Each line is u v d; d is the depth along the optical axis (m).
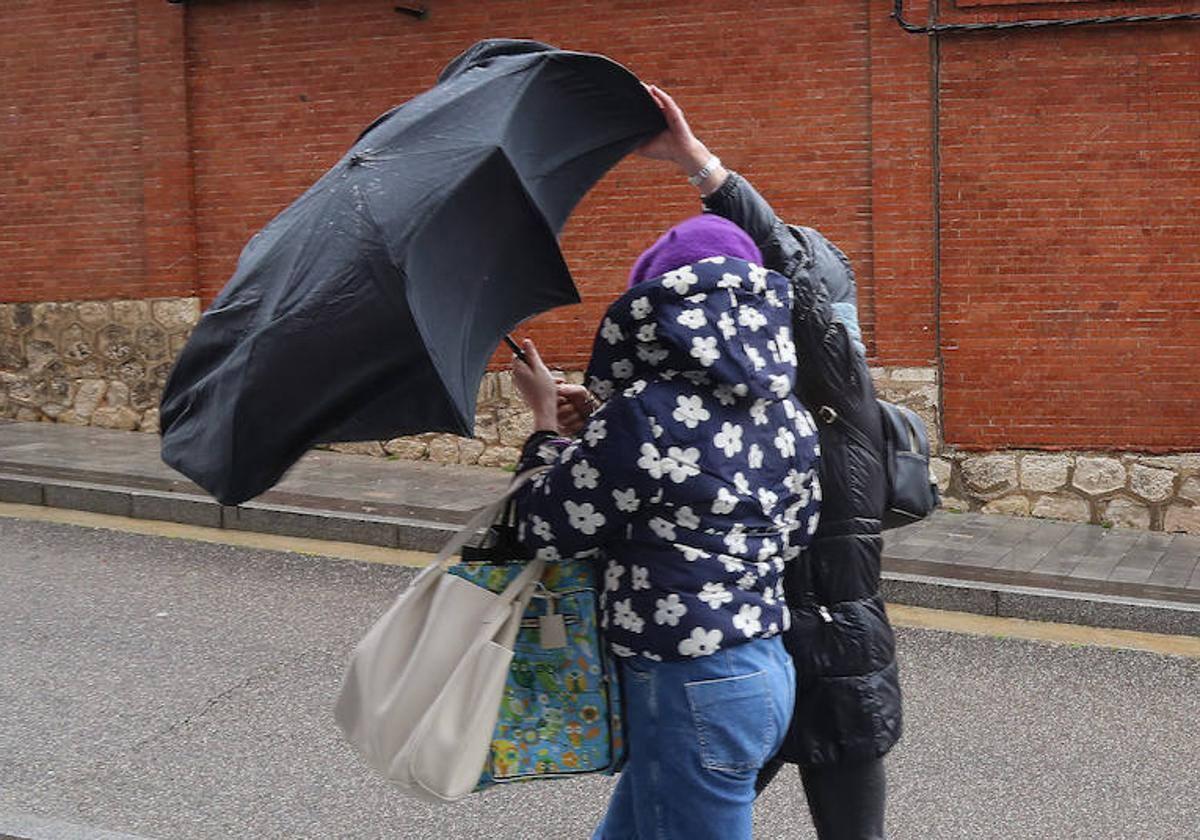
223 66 11.15
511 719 2.88
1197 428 9.20
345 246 2.64
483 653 2.77
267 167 11.13
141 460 10.38
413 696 2.80
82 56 11.53
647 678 2.82
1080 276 9.31
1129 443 9.31
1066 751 5.53
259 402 2.66
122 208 11.58
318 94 10.91
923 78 9.44
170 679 6.12
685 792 2.80
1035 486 9.48
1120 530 9.23
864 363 3.34
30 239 11.89
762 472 2.86
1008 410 9.51
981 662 6.74
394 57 10.68
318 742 5.39
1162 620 7.33
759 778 3.44
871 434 3.31
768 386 2.83
